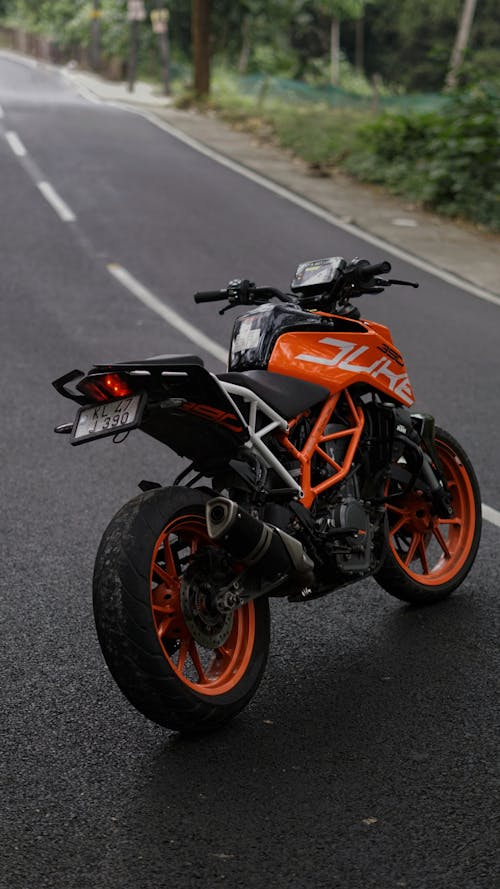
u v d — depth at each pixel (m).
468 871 2.88
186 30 44.56
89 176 17.66
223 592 3.59
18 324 9.69
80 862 2.90
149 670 3.36
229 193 17.30
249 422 3.83
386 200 18.06
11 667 4.06
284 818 3.13
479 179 17.53
